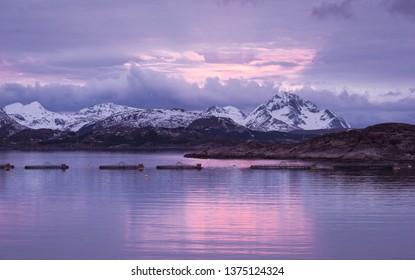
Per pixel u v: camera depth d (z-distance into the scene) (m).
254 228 54.09
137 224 56.38
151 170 151.50
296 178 117.94
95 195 84.38
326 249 45.72
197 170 151.12
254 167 157.38
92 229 53.72
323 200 76.50
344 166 156.38
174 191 90.75
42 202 75.19
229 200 77.00
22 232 52.34
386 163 166.62
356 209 67.19
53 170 153.12
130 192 89.12
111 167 161.00
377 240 49.03
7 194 86.31
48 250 45.50
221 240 48.72
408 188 93.69
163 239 49.09
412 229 53.69
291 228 54.22
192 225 55.72
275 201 75.69
